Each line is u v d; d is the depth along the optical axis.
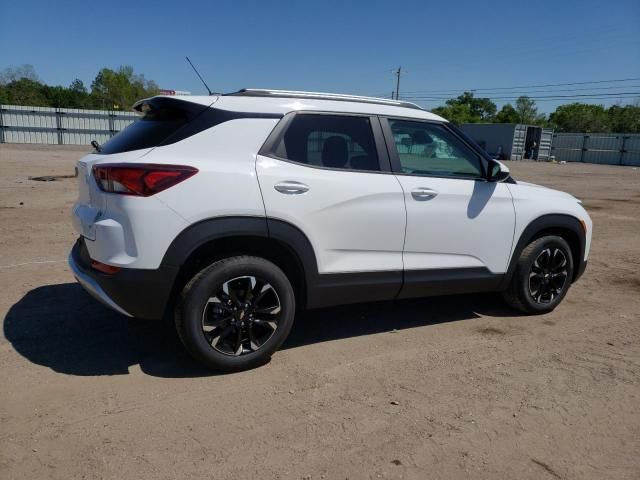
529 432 2.96
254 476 2.50
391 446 2.78
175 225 3.20
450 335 4.39
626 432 3.00
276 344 3.65
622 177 26.55
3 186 12.36
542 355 4.02
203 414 3.03
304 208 3.55
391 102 4.18
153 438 2.78
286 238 3.51
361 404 3.20
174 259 3.23
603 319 4.89
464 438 2.88
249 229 3.38
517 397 3.35
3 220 8.27
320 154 3.72
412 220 4.00
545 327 4.64
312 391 3.35
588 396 3.39
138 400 3.16
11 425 2.84
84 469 2.51
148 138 3.40
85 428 2.84
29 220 8.35
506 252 4.54
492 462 2.68
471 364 3.83
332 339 4.23
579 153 47.75
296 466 2.59
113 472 2.49
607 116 72.06
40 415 2.95
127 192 3.15
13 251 6.41
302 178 3.56
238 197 3.33
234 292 3.46
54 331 4.11
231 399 3.21
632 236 9.46
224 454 2.66
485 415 3.12
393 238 3.95
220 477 2.49
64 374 3.44
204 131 3.39
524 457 2.73
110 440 2.75
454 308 5.09
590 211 12.70
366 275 3.89
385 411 3.13
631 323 4.80
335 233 3.71
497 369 3.75
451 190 4.18
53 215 8.86
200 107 3.45
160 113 3.61
